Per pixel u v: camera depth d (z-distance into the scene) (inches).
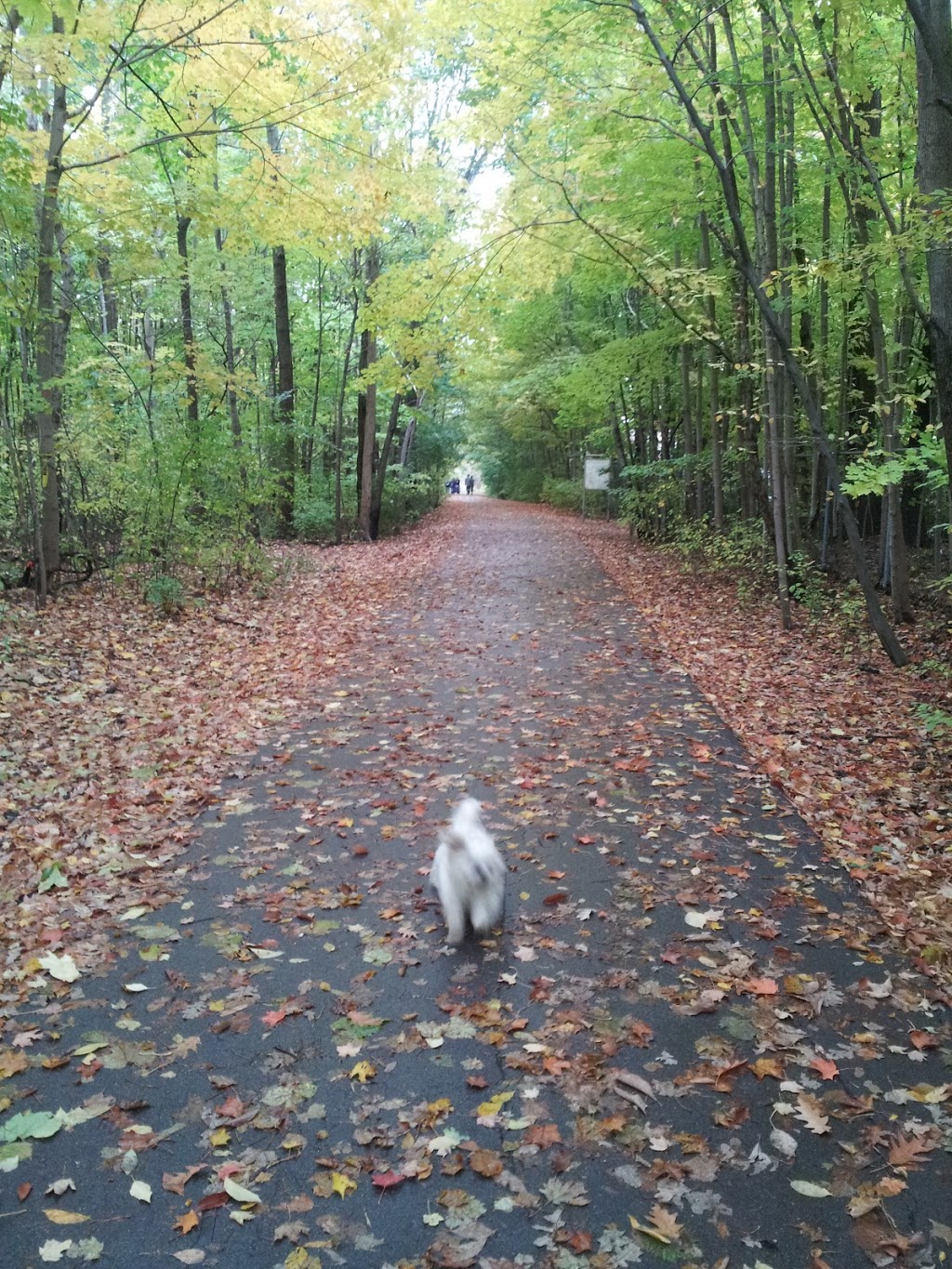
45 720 295.7
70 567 514.6
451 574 681.0
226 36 402.9
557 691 356.2
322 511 913.5
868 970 165.5
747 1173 118.3
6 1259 105.9
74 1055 141.7
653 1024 149.8
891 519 456.8
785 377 502.9
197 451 488.4
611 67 446.9
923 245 264.8
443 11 413.1
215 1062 140.6
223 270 717.3
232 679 368.2
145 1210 113.0
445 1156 121.6
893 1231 109.6
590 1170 118.9
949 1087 133.4
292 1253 107.0
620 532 1035.9
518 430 1395.2
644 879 200.7
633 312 825.5
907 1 242.2
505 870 201.2
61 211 481.7
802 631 458.9
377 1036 146.9
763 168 499.5
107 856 210.4
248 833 225.9
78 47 373.4
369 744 294.4
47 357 456.1
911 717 318.7
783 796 250.5
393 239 828.6
